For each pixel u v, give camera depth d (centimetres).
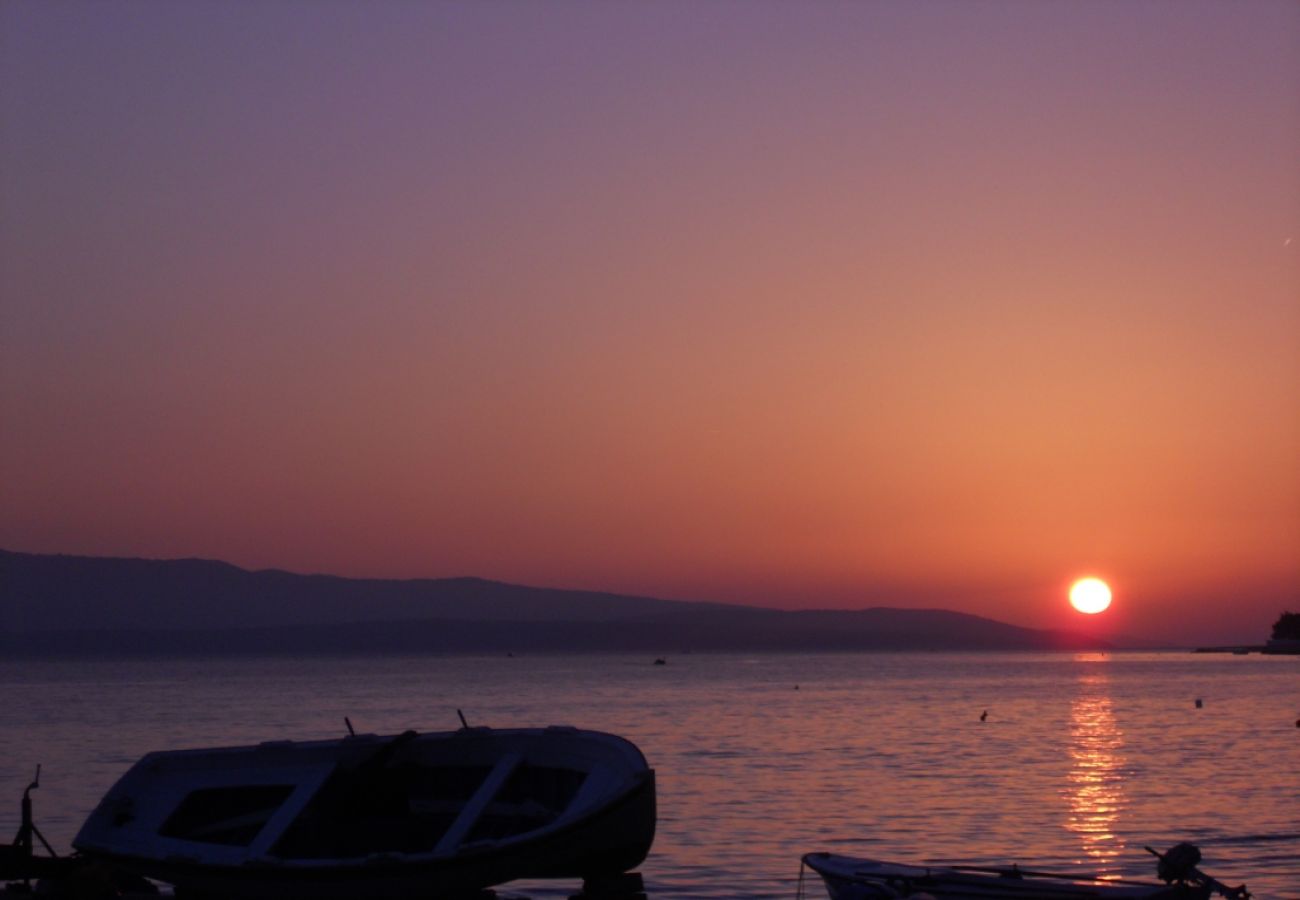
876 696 12356
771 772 4991
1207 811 3725
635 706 10550
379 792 2116
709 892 2556
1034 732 7244
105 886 1955
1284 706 9988
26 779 4784
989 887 2067
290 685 16012
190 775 2167
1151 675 19275
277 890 1878
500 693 13388
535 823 2052
